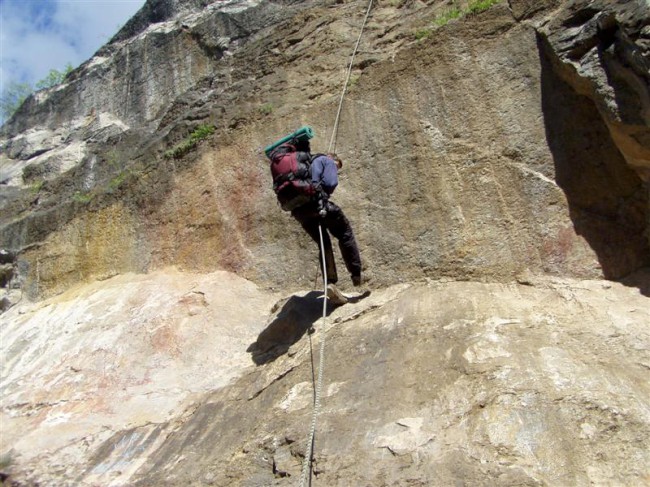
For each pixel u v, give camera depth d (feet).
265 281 23.25
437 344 15.35
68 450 17.85
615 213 17.60
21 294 32.17
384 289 19.90
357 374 15.38
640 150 16.48
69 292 29.76
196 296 23.29
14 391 22.24
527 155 19.13
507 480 10.64
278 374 17.31
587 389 12.38
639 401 11.86
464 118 20.58
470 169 19.90
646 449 10.72
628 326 14.56
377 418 13.34
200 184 26.81
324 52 26.96
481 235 18.99
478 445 11.66
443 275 19.10
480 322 15.85
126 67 51.72
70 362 22.65
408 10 26.73
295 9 41.50
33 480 16.84
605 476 10.41
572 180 18.28
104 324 24.17
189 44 46.80
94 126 50.52
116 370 21.24
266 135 25.45
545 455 11.08
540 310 16.08
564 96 18.93
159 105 47.06
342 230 19.24
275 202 24.16
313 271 22.20
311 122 24.17
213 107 28.55
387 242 20.57
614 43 16.39
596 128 18.24
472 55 21.09
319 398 13.85
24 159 54.54
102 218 30.42
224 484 13.46
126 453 16.84
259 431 14.76
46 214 33.37
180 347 21.24
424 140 21.06
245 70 30.22
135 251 28.27
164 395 19.40
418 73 22.02
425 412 13.06
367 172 21.93
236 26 44.24
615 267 16.98
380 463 11.97
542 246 18.03
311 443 12.33
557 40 18.20
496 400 12.60
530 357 13.83
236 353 20.47
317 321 19.33
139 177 29.55
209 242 25.54
